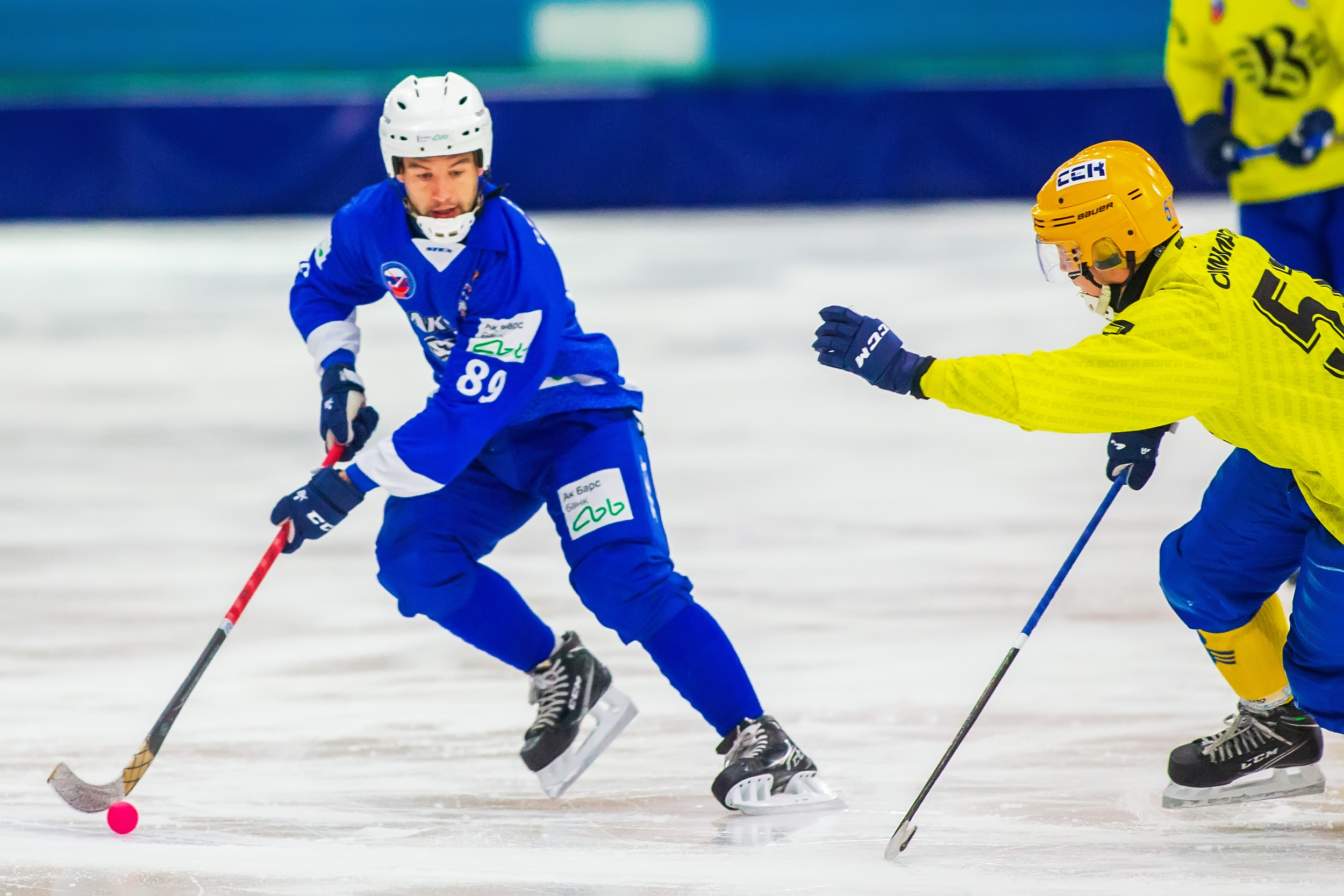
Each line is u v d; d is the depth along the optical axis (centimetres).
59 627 1655
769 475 2402
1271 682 1127
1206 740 1138
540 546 1980
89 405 3061
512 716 1372
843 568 1866
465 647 1584
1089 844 1045
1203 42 1811
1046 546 1958
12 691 1440
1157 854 1024
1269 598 1155
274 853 1035
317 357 1216
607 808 1142
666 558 1171
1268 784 1141
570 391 1173
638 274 4825
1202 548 1125
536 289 1101
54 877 982
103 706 1395
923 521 2098
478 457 1187
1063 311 3981
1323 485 1023
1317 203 1769
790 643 1573
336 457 1187
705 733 1328
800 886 969
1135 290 1045
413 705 1401
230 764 1243
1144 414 977
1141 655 1520
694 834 1080
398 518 1184
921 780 1194
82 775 1216
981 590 1762
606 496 1155
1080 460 2503
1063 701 1386
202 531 2088
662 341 3719
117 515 2178
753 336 3775
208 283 4925
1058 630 1608
